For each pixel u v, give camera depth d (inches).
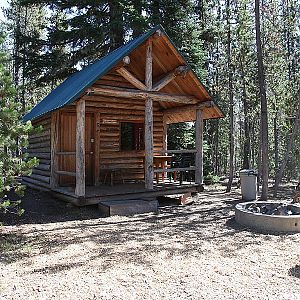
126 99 476.4
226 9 573.3
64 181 442.0
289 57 808.9
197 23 743.7
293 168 722.8
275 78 659.4
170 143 677.9
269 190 608.7
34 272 177.0
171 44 380.5
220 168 1122.0
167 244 230.8
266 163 414.6
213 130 934.4
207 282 164.2
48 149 440.5
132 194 378.6
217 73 782.5
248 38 554.9
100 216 331.0
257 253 212.4
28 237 248.4
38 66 677.3
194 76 400.5
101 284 161.0
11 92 236.1
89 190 390.9
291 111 652.7
